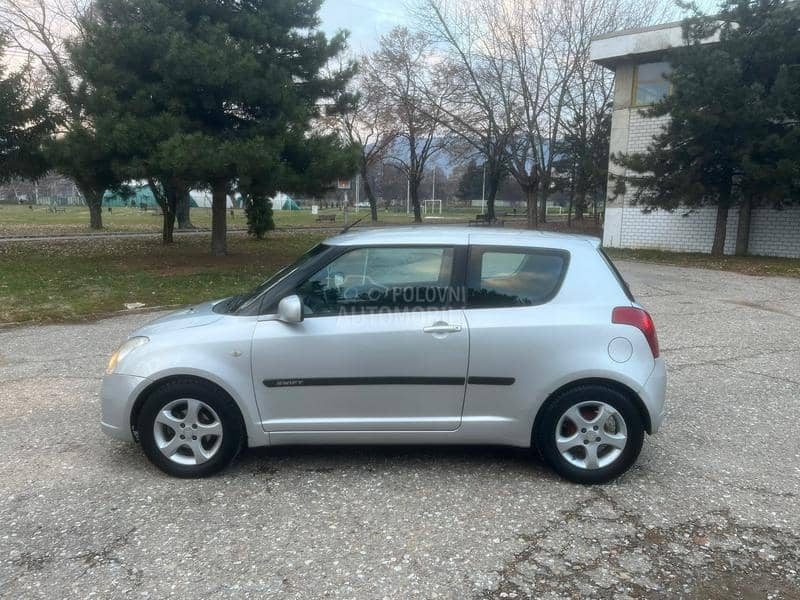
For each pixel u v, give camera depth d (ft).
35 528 11.13
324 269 13.28
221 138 47.70
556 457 12.90
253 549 10.50
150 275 46.93
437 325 12.73
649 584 9.61
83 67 47.16
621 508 11.96
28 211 231.09
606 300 13.07
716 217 71.26
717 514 11.74
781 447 15.02
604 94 116.47
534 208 93.91
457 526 11.27
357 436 13.09
